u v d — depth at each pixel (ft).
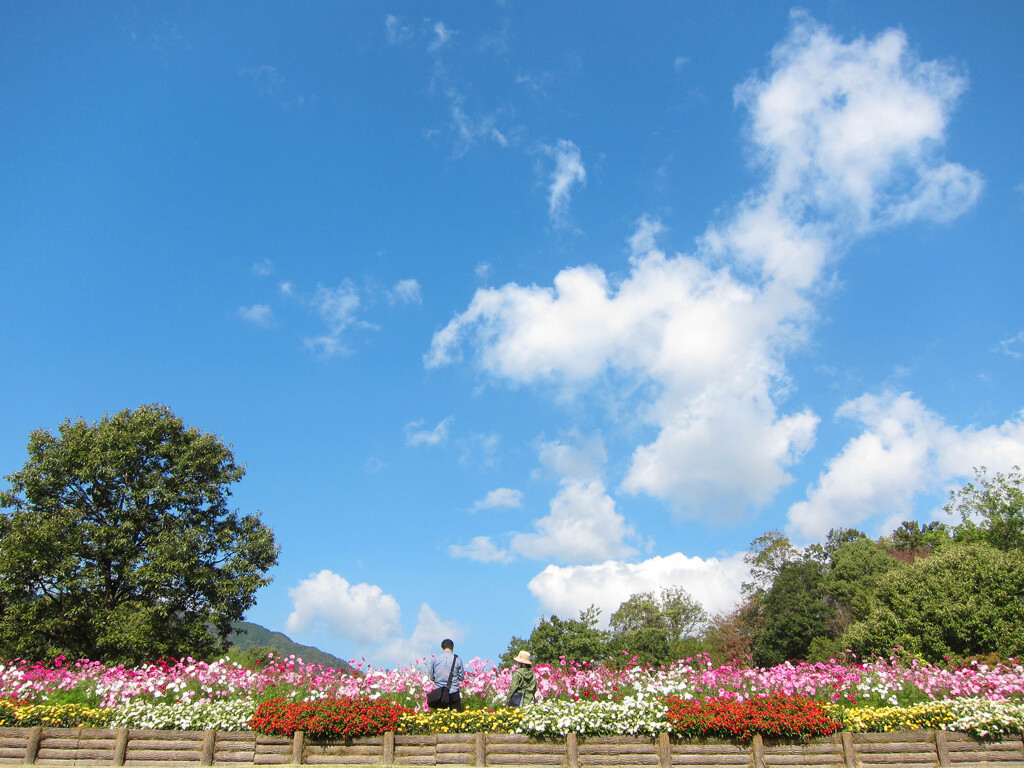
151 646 81.76
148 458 96.58
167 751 40.40
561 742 39.91
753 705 41.19
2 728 41.34
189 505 96.84
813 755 39.14
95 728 41.83
